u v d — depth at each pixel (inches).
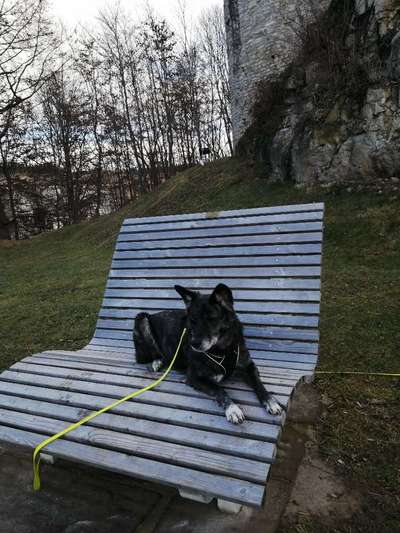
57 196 1160.2
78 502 94.7
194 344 96.4
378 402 129.3
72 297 309.0
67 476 104.0
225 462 75.2
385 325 187.8
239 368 107.2
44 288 360.2
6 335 233.3
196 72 1099.3
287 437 114.7
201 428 84.5
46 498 96.5
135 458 81.1
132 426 88.0
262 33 695.7
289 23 601.0
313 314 123.0
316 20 552.4
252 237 143.9
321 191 439.8
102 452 84.1
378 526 83.2
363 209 379.2
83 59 1027.3
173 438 82.7
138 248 164.2
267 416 84.9
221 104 1178.6
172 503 92.6
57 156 1133.7
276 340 124.0
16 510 93.0
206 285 144.0
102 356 134.2
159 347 122.9
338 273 286.5
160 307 147.9
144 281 156.3
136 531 85.3
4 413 101.0
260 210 148.9
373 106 402.3
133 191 1210.0
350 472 99.2
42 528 87.4
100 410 95.2
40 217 1136.8
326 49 504.4
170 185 748.6
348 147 428.1
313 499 91.4
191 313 104.3
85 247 627.8
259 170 598.2
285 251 135.5
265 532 82.7
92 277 377.1
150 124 1087.6
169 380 106.2
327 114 460.8
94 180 1200.8
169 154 1107.9
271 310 128.4
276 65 684.1
